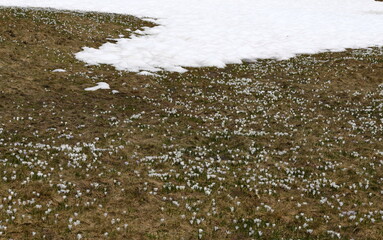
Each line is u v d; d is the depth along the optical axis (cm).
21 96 2098
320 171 1484
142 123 1916
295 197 1268
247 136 1845
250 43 4031
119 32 3972
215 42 3953
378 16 5906
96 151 1522
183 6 5975
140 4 5859
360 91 2684
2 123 1712
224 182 1344
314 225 1092
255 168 1487
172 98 2402
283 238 1007
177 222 1052
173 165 1463
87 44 3394
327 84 2834
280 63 3403
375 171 1488
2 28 3152
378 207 1216
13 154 1388
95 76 2656
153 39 3916
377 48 3894
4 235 889
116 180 1287
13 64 2559
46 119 1836
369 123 2058
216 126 1972
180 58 3359
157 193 1220
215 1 6681
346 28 4831
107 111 2045
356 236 1039
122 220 1037
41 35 3266
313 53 3750
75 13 4322
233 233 1020
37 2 5028
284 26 4881
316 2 7281
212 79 2897
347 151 1691
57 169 1316
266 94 2586
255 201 1223
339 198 1270
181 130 1872
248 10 5984
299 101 2459
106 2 5719
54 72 2598
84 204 1101
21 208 1028
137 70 2927
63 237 921
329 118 2148
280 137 1848
